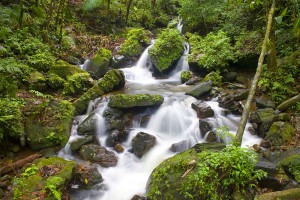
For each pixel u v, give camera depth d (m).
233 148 4.29
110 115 6.51
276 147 5.23
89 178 5.02
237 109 6.70
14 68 6.79
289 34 7.75
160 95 6.95
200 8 10.27
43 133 5.78
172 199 4.21
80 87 7.61
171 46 9.45
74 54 9.42
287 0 7.21
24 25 8.91
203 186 4.04
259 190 4.25
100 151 5.65
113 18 12.70
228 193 4.04
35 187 4.43
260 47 7.83
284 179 4.34
